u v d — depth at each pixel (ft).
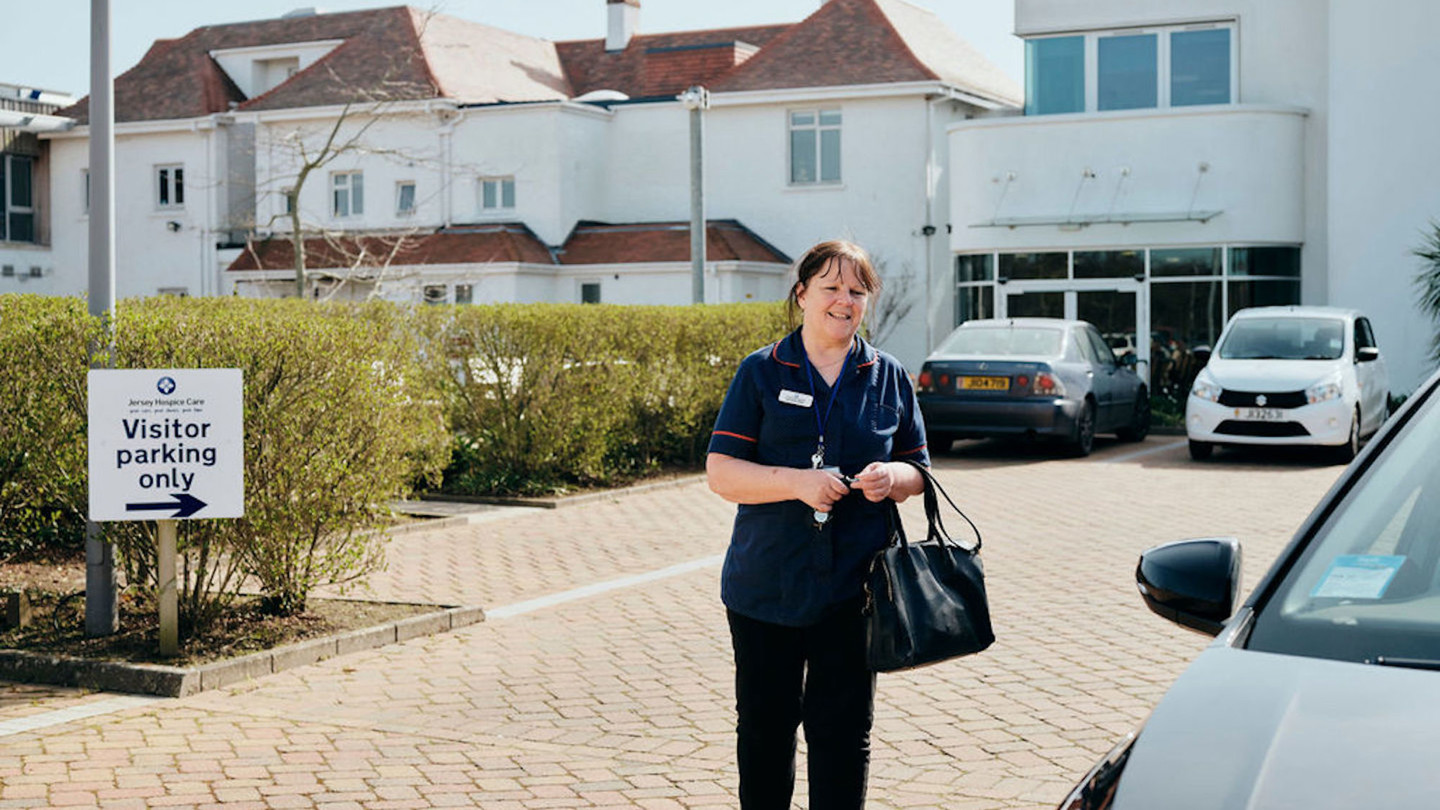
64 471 26.40
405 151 119.34
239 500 24.71
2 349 28.53
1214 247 84.89
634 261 109.81
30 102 141.28
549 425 47.85
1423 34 79.66
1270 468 56.49
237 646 25.64
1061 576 33.71
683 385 53.57
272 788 18.85
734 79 113.50
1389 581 9.52
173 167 129.08
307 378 27.07
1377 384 62.39
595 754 20.33
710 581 33.47
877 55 110.42
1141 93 89.66
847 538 13.91
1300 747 7.84
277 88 125.29
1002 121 88.48
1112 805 7.83
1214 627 10.12
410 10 127.24
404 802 18.31
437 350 48.96
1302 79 86.79
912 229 108.68
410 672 25.04
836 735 13.88
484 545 38.70
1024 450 64.34
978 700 23.12
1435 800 7.28
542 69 135.54
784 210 112.37
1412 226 80.23
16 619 26.89
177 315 27.27
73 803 18.25
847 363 14.25
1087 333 64.18
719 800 18.37
